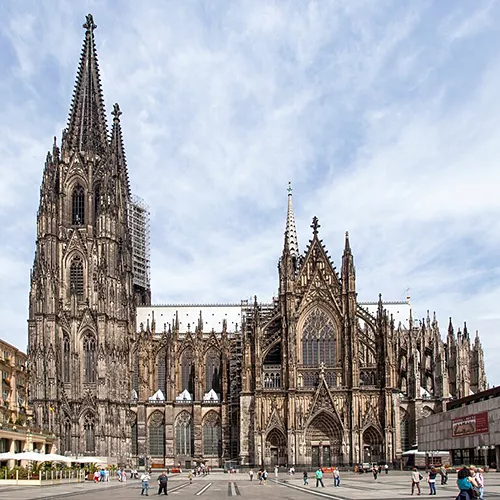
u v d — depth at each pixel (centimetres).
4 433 12638
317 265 17075
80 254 17825
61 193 18025
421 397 17175
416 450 15662
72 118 18875
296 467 15838
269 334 17050
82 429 16888
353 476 13238
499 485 7875
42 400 16400
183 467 18038
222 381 18275
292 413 16088
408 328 19400
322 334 16825
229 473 15975
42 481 10819
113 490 9462
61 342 17188
